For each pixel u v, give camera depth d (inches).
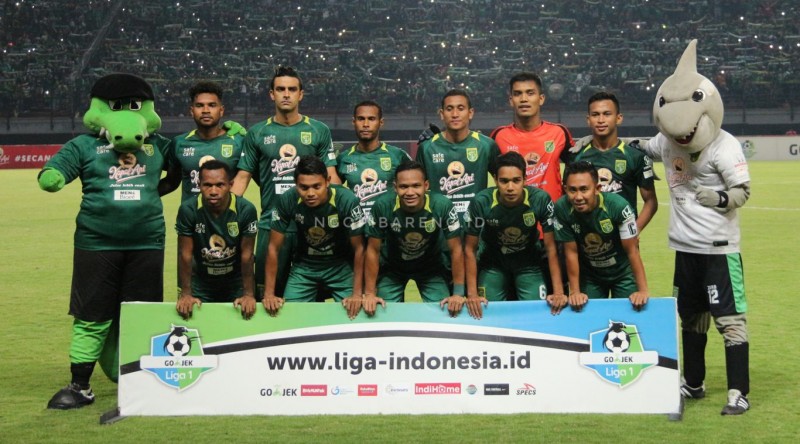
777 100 1649.9
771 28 1914.4
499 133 279.9
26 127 1558.8
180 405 228.7
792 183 1075.9
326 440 202.2
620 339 225.3
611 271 245.6
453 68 1793.8
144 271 244.1
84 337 238.8
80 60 1740.9
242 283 251.8
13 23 1792.6
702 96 226.4
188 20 1892.2
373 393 227.6
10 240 622.5
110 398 246.5
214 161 231.9
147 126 245.3
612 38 1898.4
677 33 1914.4
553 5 1995.6
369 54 1836.9
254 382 228.5
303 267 254.5
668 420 216.2
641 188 261.1
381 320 228.2
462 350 227.0
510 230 246.4
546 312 227.6
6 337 321.4
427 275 257.9
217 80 1678.2
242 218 236.4
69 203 927.0
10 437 207.3
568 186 229.1
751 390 242.8
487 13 1993.1
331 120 1624.0
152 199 245.1
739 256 231.0
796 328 319.9
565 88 1706.4
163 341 229.5
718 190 227.6
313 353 228.4
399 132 1626.5
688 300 237.6
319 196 233.6
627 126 1659.7
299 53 1825.8
